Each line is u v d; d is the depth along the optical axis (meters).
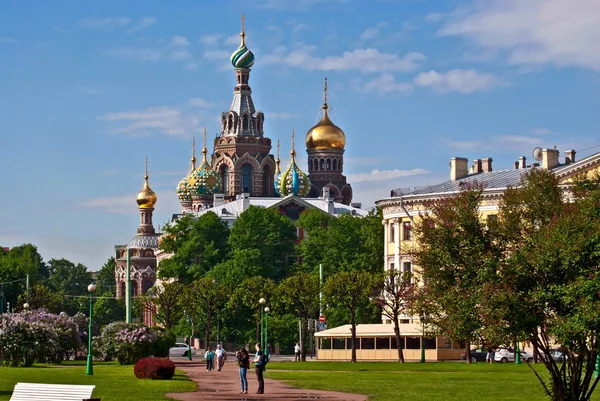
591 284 56.19
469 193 64.25
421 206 161.75
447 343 143.75
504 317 58.41
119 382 82.06
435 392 74.62
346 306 142.50
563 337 56.59
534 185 64.81
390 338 146.75
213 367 122.69
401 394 72.81
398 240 164.50
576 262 57.84
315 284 150.62
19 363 111.38
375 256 193.00
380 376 96.06
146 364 87.12
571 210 61.03
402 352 133.75
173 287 169.00
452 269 63.31
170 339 125.06
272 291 158.88
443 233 63.16
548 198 63.91
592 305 55.81
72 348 122.88
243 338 191.12
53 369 101.88
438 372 103.75
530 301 58.22
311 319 158.25
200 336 198.50
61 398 50.56
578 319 55.94
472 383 84.69
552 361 59.94
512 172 156.00
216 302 166.12
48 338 112.31
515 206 64.12
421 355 137.12
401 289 133.88
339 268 199.12
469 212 63.09
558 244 58.03
